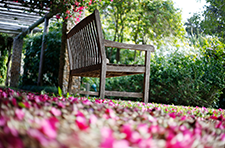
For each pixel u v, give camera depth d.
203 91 5.56
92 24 2.97
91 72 3.33
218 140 1.05
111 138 0.62
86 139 0.68
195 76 5.54
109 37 13.73
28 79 8.96
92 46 3.09
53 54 7.30
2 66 12.30
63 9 4.61
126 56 14.88
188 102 5.59
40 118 0.93
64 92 4.88
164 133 0.90
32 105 1.24
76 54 3.76
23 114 0.87
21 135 0.65
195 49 6.14
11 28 9.55
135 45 3.16
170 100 5.82
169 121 1.24
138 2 10.19
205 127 1.19
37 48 8.47
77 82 5.02
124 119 1.16
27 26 9.61
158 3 10.52
